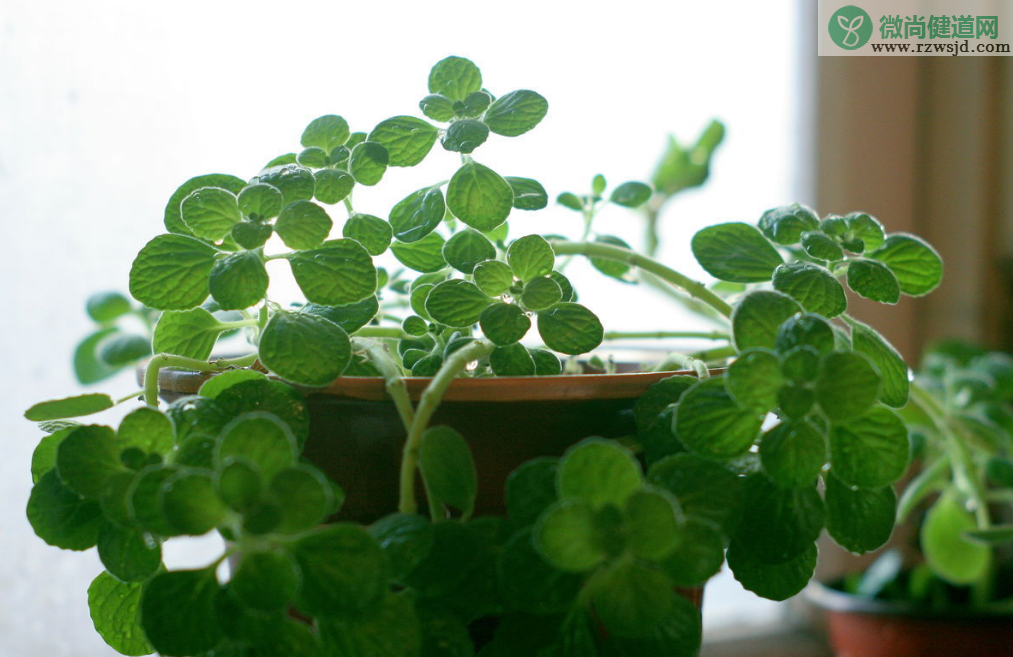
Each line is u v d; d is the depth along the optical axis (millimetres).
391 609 298
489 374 378
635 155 704
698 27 729
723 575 738
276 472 287
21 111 548
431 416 330
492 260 359
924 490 562
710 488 307
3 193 546
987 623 549
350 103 617
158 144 580
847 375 304
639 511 282
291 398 328
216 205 334
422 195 379
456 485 312
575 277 652
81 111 562
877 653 583
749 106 749
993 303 793
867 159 779
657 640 308
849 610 593
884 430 318
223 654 300
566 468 286
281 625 295
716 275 358
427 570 302
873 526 332
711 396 312
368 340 359
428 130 372
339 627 298
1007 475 536
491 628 336
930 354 690
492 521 313
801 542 314
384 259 481
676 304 575
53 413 334
